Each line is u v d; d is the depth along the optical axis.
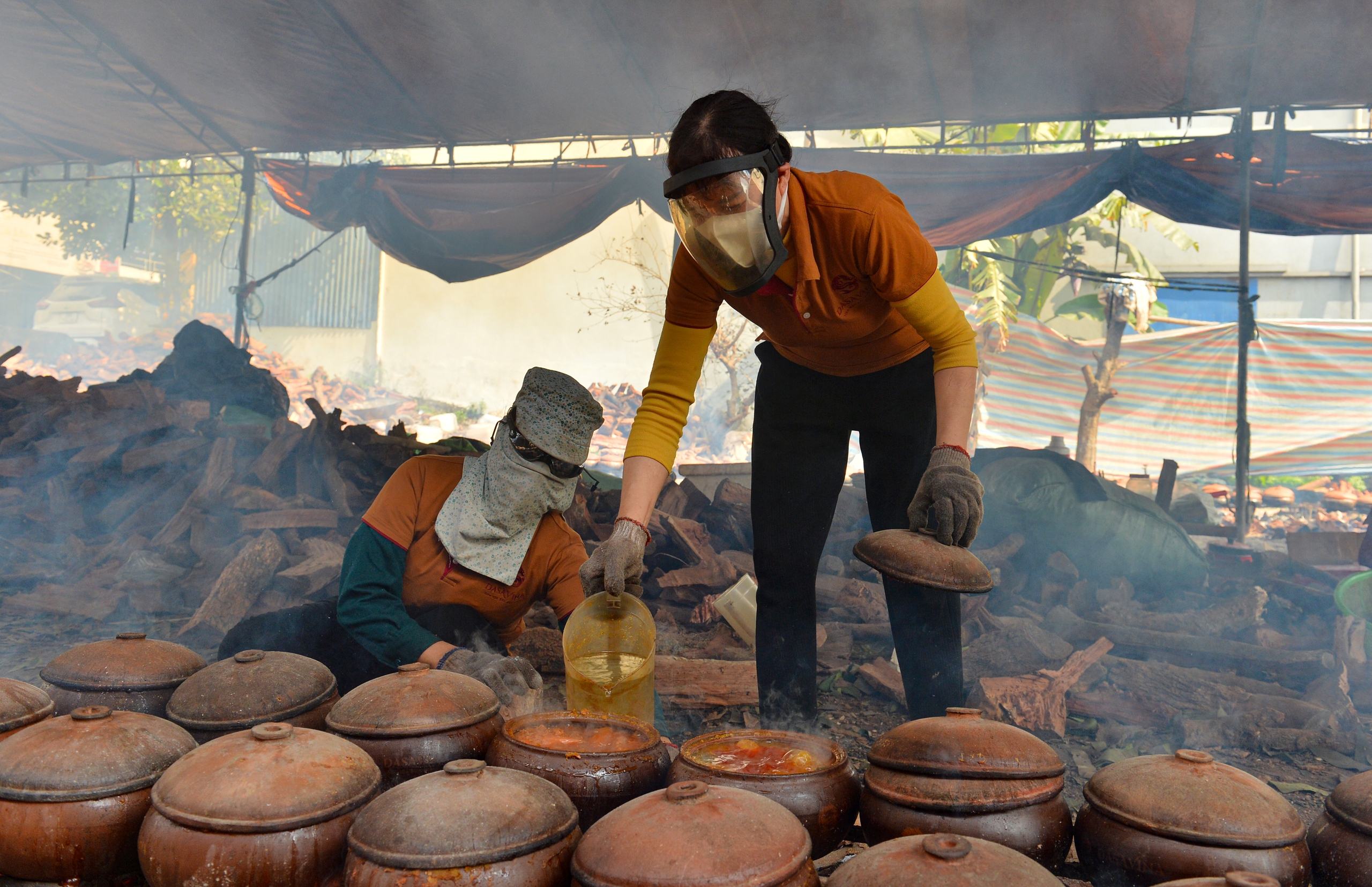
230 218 20.03
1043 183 8.72
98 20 8.09
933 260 1.98
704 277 2.12
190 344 6.56
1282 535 10.64
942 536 1.63
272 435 5.60
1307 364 12.59
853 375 2.39
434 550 2.37
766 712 2.40
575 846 1.21
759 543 2.45
